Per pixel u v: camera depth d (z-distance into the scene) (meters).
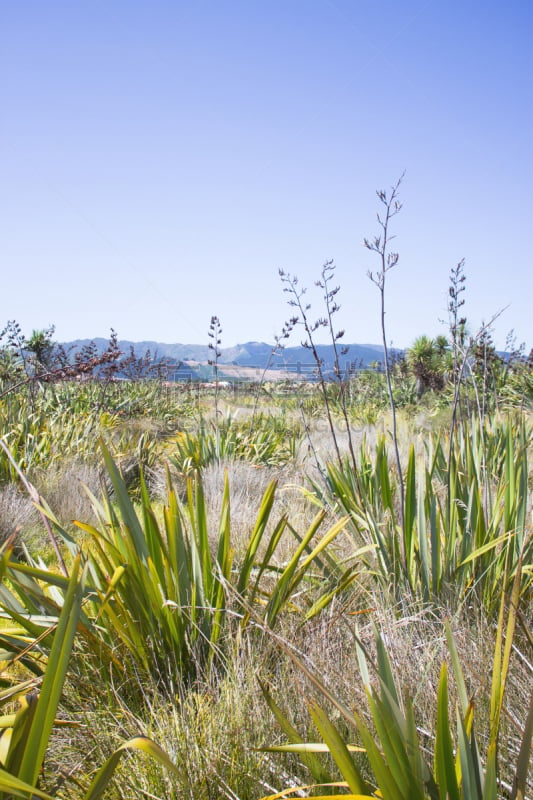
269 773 2.22
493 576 3.63
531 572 3.46
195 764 2.22
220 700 2.52
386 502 4.42
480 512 3.75
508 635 1.76
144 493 3.17
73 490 7.08
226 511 3.24
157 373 17.95
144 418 13.44
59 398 11.61
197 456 8.71
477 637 3.03
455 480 4.23
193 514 3.21
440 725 1.65
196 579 3.11
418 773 1.63
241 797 2.14
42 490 7.06
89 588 2.91
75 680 2.79
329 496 5.25
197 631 3.04
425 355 18.00
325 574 3.87
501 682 1.74
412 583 3.67
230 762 2.20
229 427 10.41
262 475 8.11
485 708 2.37
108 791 2.17
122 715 2.55
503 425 6.45
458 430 5.54
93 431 9.64
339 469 5.06
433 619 3.44
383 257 3.82
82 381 12.91
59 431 9.07
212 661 2.92
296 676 2.55
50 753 2.41
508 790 2.03
